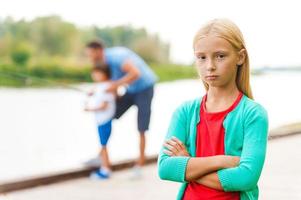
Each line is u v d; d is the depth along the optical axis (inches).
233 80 117.3
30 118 613.3
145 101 322.0
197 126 118.7
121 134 479.2
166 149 120.0
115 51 328.8
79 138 463.8
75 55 1829.5
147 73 325.4
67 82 1734.7
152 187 295.1
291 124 414.6
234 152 115.0
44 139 458.0
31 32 1808.6
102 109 321.7
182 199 120.3
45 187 299.6
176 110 123.8
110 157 367.9
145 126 321.7
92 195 280.7
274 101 586.6
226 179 112.4
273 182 283.7
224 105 116.9
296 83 821.2
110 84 322.7
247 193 115.4
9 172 324.8
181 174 116.0
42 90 1069.8
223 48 114.6
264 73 968.9
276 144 389.7
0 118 611.5
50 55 1815.9
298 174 300.5
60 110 690.2
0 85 1136.8
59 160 364.8
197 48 116.9
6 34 1781.5
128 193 282.8
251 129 114.0
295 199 252.7
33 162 357.4
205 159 114.7
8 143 438.0
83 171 326.3
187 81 1421.0
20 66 1769.2
